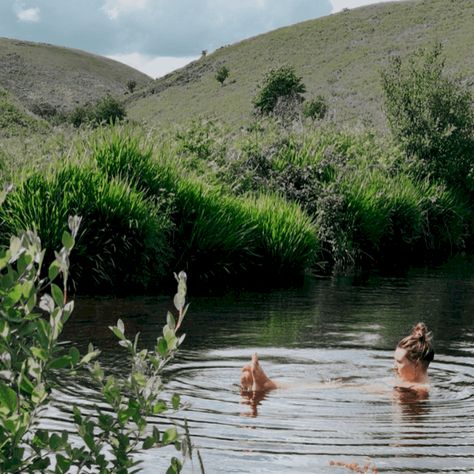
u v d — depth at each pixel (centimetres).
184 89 11738
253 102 8544
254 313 1069
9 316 278
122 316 999
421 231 2148
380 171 2220
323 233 1791
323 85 9394
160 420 562
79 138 1622
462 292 1334
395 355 724
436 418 599
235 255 1463
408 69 2572
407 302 1210
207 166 1753
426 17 11000
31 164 1407
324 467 482
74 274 1252
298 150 2091
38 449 287
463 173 2512
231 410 603
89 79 15575
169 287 1299
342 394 665
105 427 298
